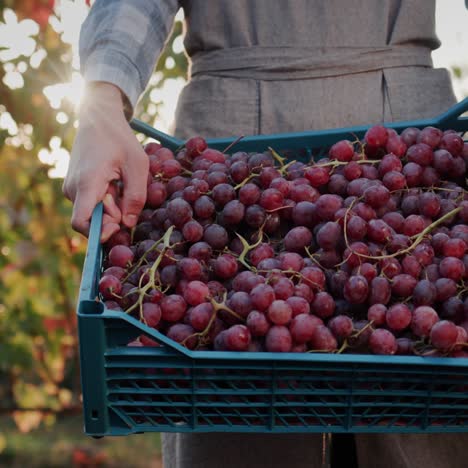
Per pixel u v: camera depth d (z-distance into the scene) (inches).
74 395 183.5
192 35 72.9
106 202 55.9
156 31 67.3
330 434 70.9
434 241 55.0
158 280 52.7
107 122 58.4
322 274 51.7
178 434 65.4
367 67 70.5
